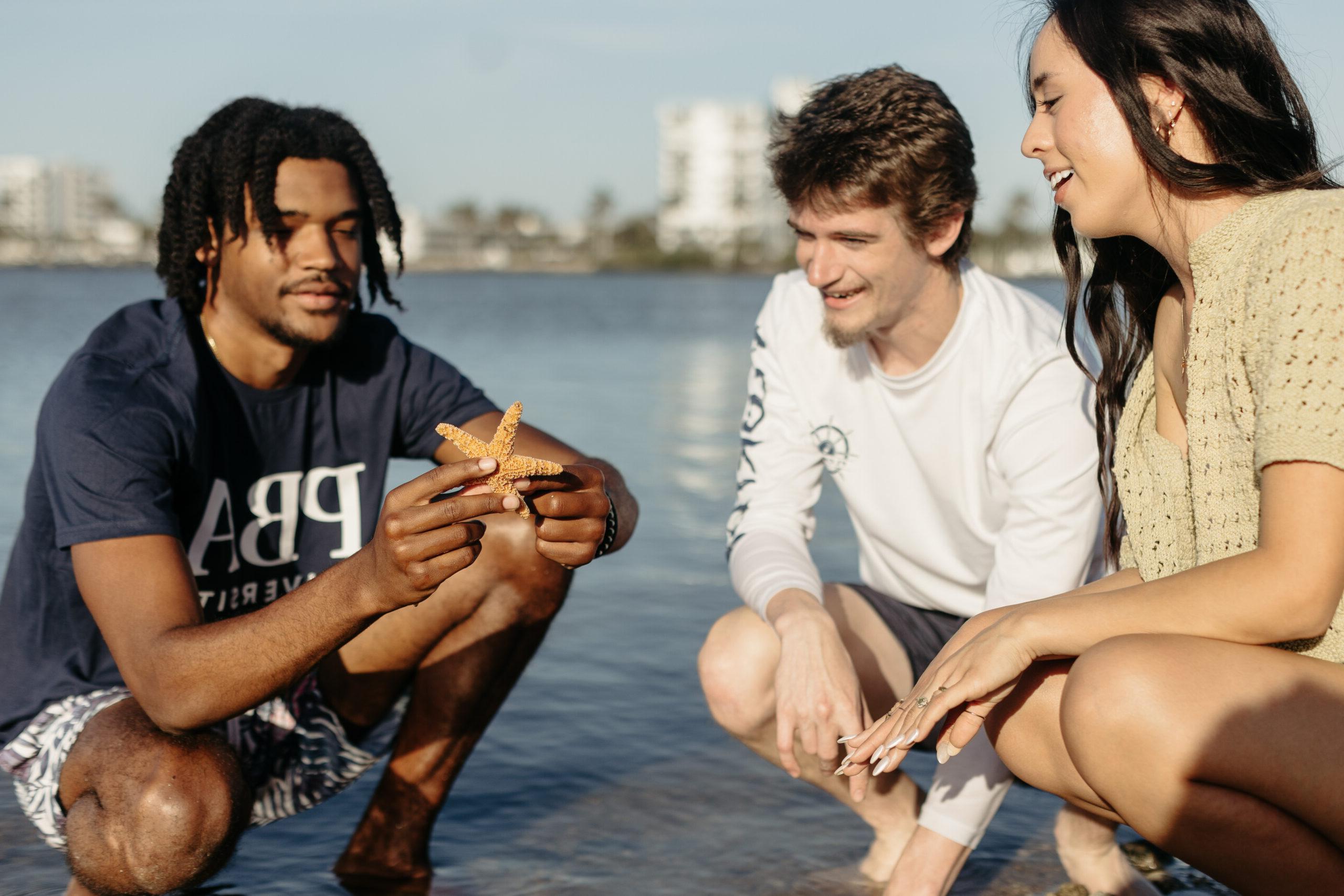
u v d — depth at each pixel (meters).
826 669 2.22
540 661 3.90
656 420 10.84
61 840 2.23
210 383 2.34
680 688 3.64
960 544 2.59
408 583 1.83
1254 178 1.77
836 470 2.68
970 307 2.44
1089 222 1.89
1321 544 1.62
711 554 5.55
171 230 2.31
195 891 2.31
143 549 2.07
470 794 2.84
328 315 2.32
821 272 2.35
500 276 135.50
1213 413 1.84
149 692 1.99
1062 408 2.38
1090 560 2.44
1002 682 1.83
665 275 141.00
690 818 2.71
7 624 2.30
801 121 2.37
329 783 2.50
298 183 2.25
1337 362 1.61
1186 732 1.64
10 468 7.05
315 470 2.51
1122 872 2.35
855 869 2.45
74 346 18.20
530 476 1.93
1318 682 1.66
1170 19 1.75
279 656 1.92
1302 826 1.64
